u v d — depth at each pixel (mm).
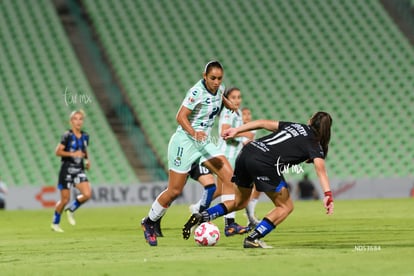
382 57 119188
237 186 31234
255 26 121125
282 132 29781
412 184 97375
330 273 22203
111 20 117438
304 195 92000
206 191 37875
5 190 85188
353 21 124125
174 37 116812
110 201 87688
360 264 24125
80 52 111812
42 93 104312
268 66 115562
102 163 96812
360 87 114500
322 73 115688
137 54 112938
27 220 62281
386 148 107625
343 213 60750
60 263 26844
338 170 103812
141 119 103750
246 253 28578
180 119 32781
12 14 114938
